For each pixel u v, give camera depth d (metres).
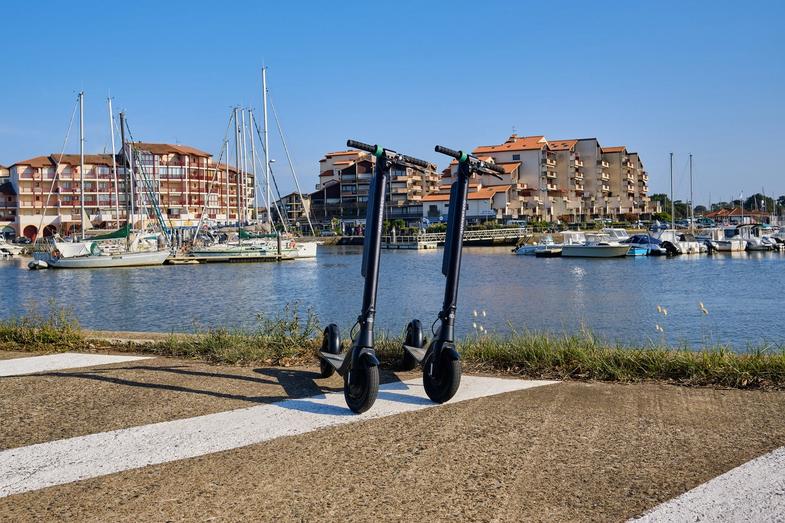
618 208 130.12
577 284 39.75
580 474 4.30
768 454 4.54
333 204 116.38
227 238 67.31
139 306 31.45
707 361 6.98
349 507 3.87
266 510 3.84
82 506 3.93
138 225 71.94
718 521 3.61
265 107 68.62
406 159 5.91
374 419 5.56
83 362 8.23
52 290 39.38
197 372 7.55
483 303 30.47
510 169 104.31
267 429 5.31
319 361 7.74
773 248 73.81
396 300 32.22
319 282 42.81
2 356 8.75
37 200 103.69
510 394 6.32
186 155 107.19
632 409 5.74
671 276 44.72
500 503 3.89
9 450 4.91
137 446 4.95
